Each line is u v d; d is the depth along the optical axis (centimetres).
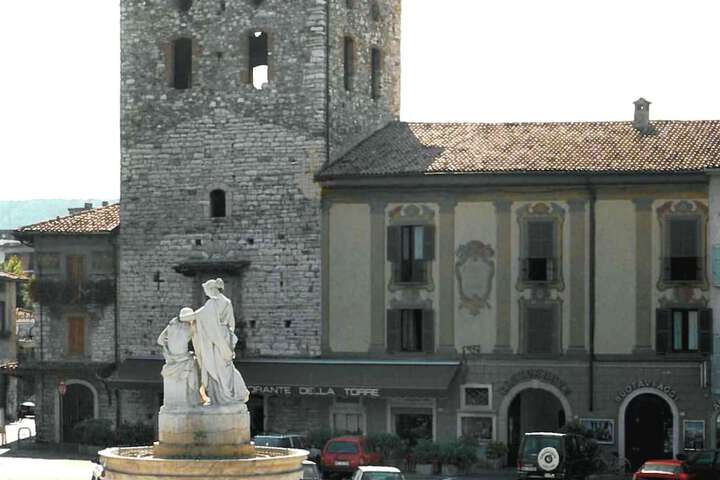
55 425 10094
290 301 9506
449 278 9231
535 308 9100
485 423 9131
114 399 9931
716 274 8800
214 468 4853
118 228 9950
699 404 8869
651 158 9069
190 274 9700
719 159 8912
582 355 9025
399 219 9319
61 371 10000
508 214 9150
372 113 10100
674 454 8881
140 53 9931
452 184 9200
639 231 9000
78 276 10062
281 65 9650
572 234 9075
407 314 9325
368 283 9375
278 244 9556
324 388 9219
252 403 9594
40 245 10131
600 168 8994
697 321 8919
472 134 9719
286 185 9562
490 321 9169
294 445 8325
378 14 10219
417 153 9512
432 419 9212
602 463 8550
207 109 9762
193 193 9762
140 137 9894
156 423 9788
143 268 9862
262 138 9638
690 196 8950
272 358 9512
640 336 8981
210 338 5144
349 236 9419
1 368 10219
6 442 10700
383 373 9200
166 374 5134
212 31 9794
